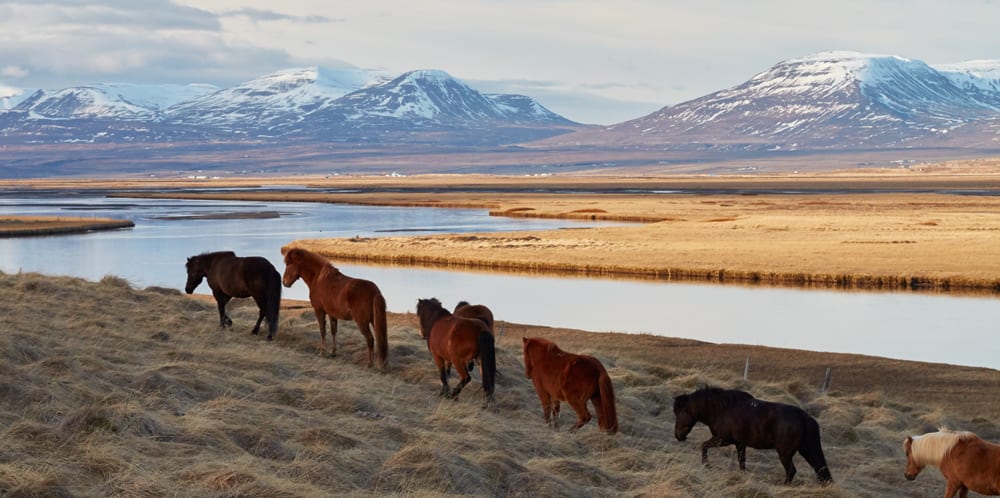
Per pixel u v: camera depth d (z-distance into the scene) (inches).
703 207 5044.3
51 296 946.1
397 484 488.4
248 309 1133.1
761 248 2591.0
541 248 2711.6
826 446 728.3
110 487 429.4
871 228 3257.9
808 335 1443.2
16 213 5017.2
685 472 573.3
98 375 621.6
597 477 547.2
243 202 6604.3
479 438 583.8
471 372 839.7
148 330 843.4
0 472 422.6
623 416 737.6
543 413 719.1
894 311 1691.7
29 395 542.3
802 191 7829.7
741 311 1689.2
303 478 472.4
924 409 924.6
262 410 592.1
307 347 891.4
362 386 718.5
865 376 1107.9
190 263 940.0
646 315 1637.6
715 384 909.2
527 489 509.0
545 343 668.1
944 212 4384.8
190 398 612.1
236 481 444.1
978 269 2110.0
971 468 524.4
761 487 562.3
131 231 3698.3
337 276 850.1
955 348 1347.2
